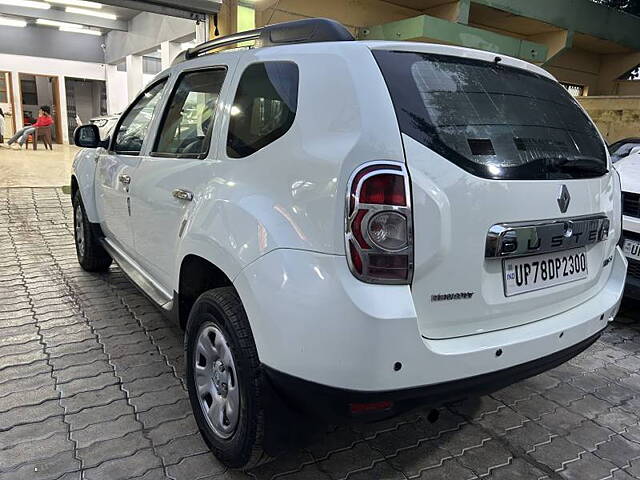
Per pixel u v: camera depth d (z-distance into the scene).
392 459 2.37
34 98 21.33
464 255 1.79
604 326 2.40
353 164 1.66
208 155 2.42
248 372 1.93
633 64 19.14
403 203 1.65
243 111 2.26
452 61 2.04
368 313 1.60
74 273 4.75
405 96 1.79
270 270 1.79
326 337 1.65
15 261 5.09
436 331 1.80
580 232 2.19
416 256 1.68
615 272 2.62
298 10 10.80
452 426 2.67
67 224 6.78
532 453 2.47
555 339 2.08
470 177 1.79
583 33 16.12
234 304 2.05
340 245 1.65
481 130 1.90
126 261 3.58
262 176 1.99
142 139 3.37
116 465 2.21
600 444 2.57
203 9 6.99
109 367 3.05
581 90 20.12
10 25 18.28
